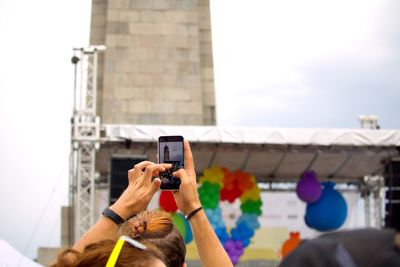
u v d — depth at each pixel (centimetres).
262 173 2273
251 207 2098
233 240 2069
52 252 1969
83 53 1947
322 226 2100
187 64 2475
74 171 2017
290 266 152
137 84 2433
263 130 1975
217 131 1959
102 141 1884
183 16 2520
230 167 2186
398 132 1994
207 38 2591
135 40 2475
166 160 352
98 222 317
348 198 2394
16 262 744
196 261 2014
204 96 2523
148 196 322
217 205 2061
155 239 314
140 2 2516
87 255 221
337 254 149
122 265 219
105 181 2205
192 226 336
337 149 2044
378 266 146
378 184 2373
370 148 2031
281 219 2275
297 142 1973
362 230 155
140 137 1906
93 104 1909
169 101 2431
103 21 2555
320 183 2108
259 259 2228
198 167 2172
